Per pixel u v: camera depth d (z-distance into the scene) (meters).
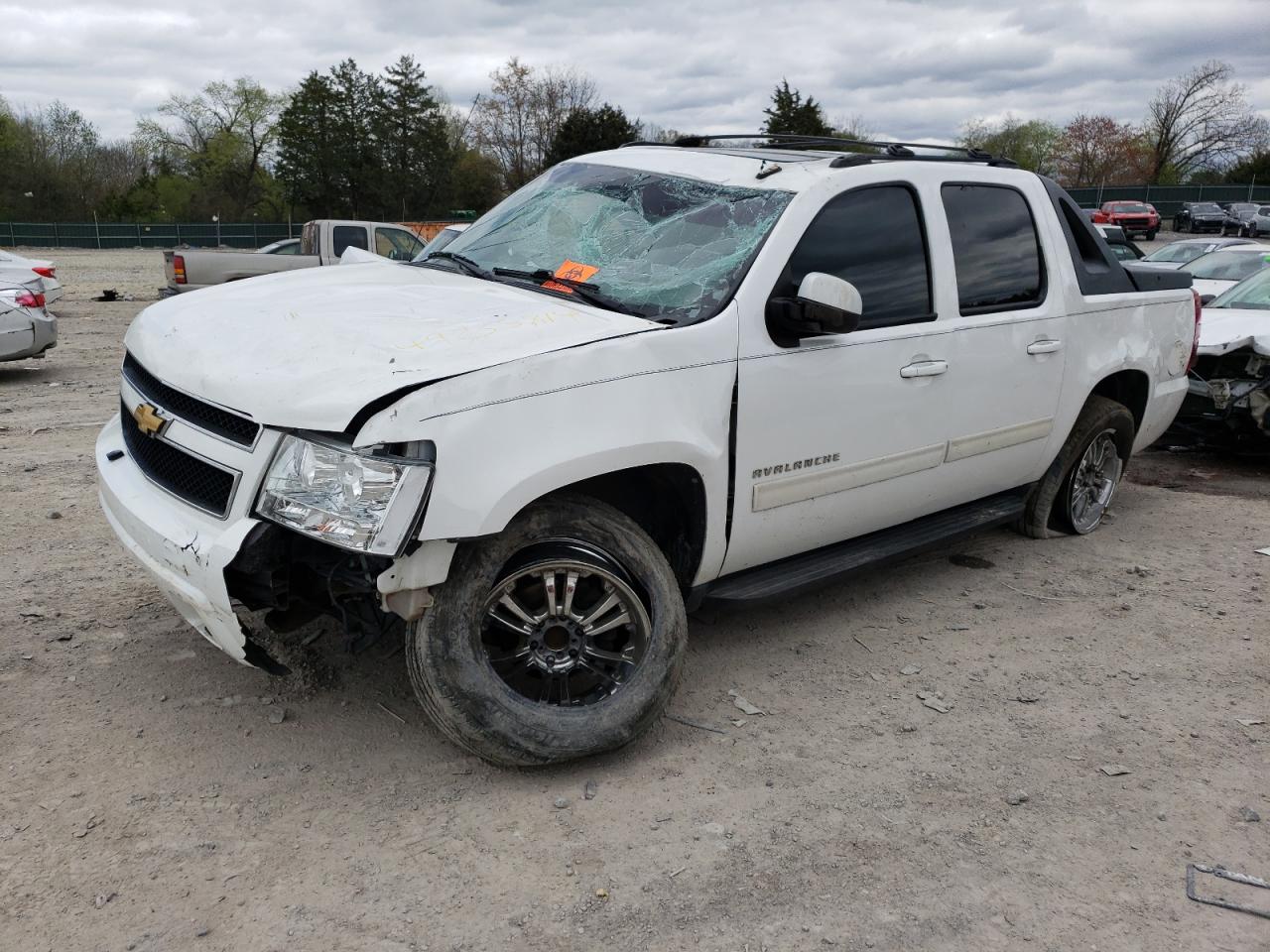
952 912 2.77
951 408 4.50
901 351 4.20
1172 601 5.12
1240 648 4.59
